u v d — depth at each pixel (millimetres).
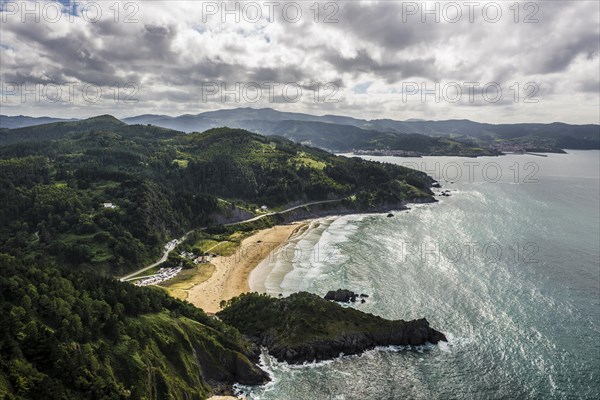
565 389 92188
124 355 80375
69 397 67188
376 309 129750
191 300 137125
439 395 91750
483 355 105250
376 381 96312
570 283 146125
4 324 69938
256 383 95250
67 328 76812
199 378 91312
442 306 130750
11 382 62812
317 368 100750
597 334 112812
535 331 115062
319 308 116000
